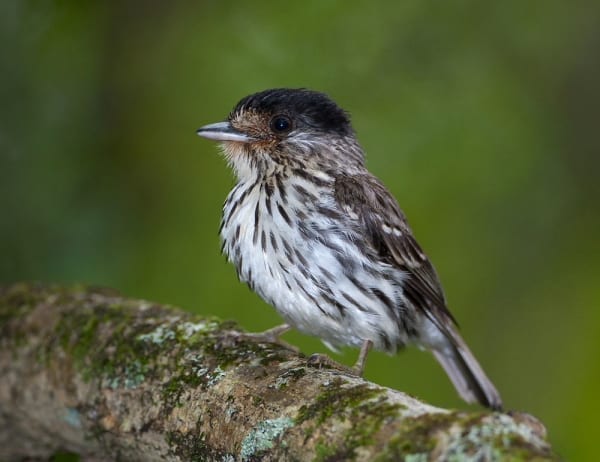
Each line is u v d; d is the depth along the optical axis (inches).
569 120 531.2
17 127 473.7
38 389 329.7
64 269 459.5
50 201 469.4
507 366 475.8
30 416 340.5
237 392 261.6
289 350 283.7
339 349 341.7
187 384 277.4
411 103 495.5
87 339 319.6
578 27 536.1
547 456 183.3
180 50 493.0
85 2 493.0
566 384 472.1
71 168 478.3
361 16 504.1
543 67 534.6
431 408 217.5
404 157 478.6
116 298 345.1
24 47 481.1
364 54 500.1
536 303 483.5
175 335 299.0
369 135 484.4
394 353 347.3
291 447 232.7
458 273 472.1
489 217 480.1
